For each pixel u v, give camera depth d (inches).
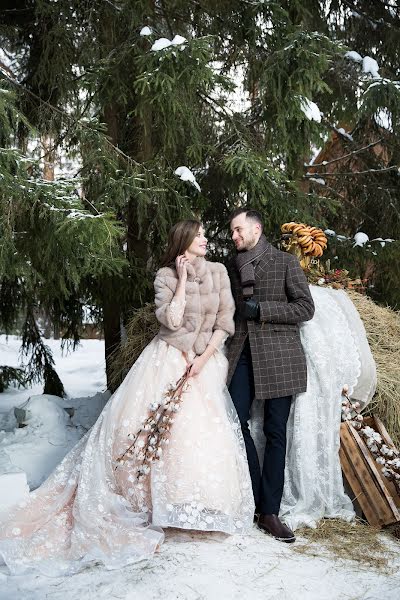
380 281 235.6
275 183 190.9
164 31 200.2
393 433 145.3
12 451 158.6
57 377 256.1
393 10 240.2
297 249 157.1
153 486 121.0
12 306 233.9
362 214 240.2
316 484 132.3
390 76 228.1
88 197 181.6
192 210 199.0
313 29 222.4
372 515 129.9
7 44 198.8
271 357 132.1
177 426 124.6
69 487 126.6
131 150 203.2
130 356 161.9
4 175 134.7
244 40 193.2
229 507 121.6
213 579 105.8
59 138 180.9
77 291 217.8
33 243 157.4
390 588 104.9
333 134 252.4
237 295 139.7
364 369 139.6
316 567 111.9
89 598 100.1
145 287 198.8
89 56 184.2
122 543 114.7
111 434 127.3
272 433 130.8
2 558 114.0
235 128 196.5
